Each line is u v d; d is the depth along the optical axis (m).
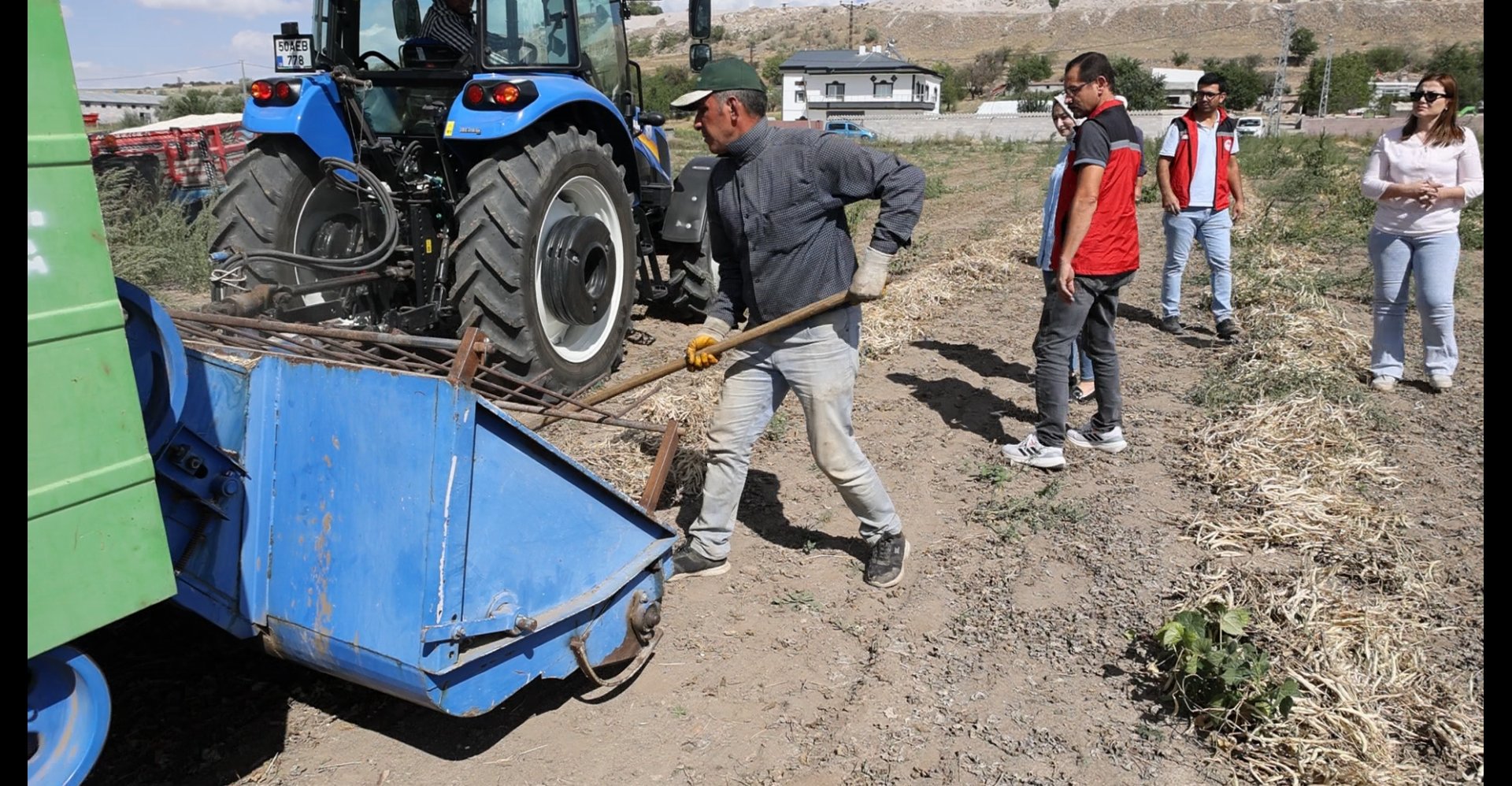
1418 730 2.84
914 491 4.57
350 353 3.30
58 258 1.81
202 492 2.50
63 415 1.84
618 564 2.92
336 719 2.91
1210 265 7.02
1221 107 6.81
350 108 5.55
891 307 7.80
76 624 1.90
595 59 6.40
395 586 2.37
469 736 2.86
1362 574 3.66
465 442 2.30
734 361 3.47
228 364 2.57
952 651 3.28
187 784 2.60
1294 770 2.67
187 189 10.88
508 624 2.51
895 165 3.08
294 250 5.51
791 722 2.94
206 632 3.27
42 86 1.76
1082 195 4.17
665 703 3.02
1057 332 4.55
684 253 7.05
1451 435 5.14
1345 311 7.84
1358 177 16.22
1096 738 2.85
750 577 3.77
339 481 2.45
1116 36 157.62
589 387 5.86
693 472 4.49
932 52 161.62
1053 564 3.86
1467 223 10.62
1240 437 5.00
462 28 5.64
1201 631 2.96
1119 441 4.97
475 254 5.07
